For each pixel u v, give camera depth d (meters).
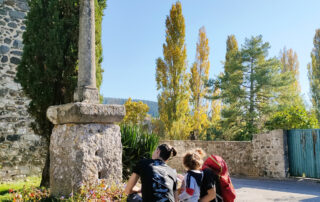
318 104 30.42
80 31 5.49
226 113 20.05
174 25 25.67
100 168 4.91
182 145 14.40
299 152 10.95
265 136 11.93
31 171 9.16
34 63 7.18
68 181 4.74
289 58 41.66
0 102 8.91
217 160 3.38
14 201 4.80
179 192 3.29
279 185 9.66
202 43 28.89
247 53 21.02
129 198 3.49
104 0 8.34
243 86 21.05
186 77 25.50
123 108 5.31
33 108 7.30
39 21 7.24
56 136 5.21
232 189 3.31
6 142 8.84
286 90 20.42
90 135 4.90
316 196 7.61
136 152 8.27
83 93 5.22
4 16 9.29
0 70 9.04
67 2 7.38
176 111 24.38
